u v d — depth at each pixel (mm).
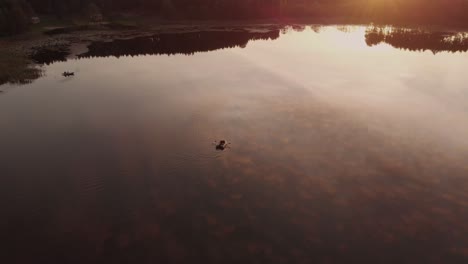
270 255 16531
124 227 18297
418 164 23438
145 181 22000
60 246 17062
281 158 24266
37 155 25094
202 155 24734
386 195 20516
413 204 19797
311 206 19703
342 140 26469
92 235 17750
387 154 24609
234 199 20328
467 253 16625
